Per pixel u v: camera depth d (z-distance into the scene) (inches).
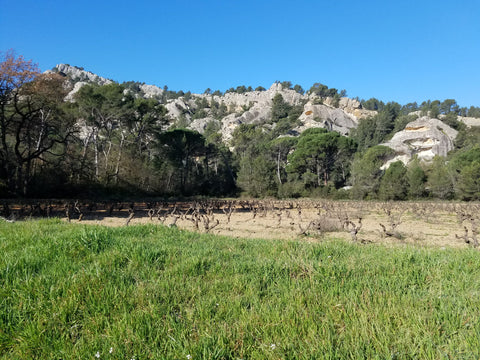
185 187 1983.3
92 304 111.0
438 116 4212.6
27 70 1050.7
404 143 2805.1
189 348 85.1
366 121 3690.9
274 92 6530.5
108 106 1432.1
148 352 84.7
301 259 170.7
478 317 96.9
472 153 1680.6
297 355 82.0
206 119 5191.9
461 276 141.4
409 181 1701.5
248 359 82.5
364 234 505.0
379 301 112.3
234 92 7780.5
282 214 962.7
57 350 87.5
